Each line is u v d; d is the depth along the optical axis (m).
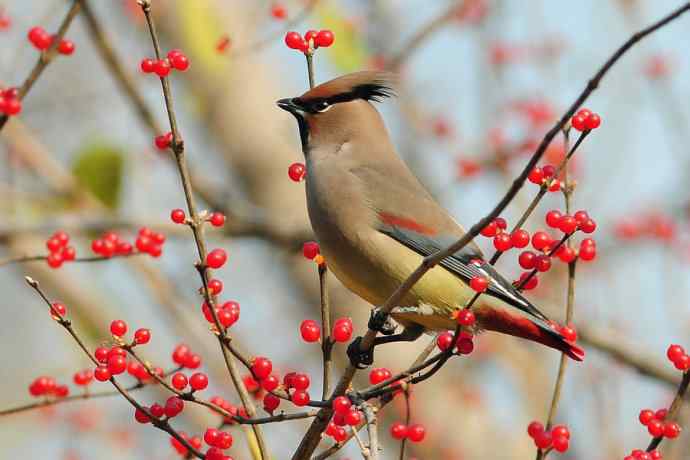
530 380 12.54
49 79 14.37
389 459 12.97
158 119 12.27
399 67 12.09
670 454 9.22
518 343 12.93
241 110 13.47
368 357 7.59
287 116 13.62
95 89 14.44
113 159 12.60
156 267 12.38
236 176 13.64
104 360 6.92
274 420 6.97
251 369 7.05
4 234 12.28
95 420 13.29
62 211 12.52
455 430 13.05
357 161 9.30
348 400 6.87
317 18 11.24
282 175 13.55
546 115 13.10
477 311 8.65
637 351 12.01
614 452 11.04
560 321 12.18
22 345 14.71
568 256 7.68
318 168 9.30
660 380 11.93
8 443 13.62
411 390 7.53
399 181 9.23
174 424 12.05
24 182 12.95
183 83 13.37
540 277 12.62
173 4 12.84
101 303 12.59
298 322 13.47
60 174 12.62
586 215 7.41
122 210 12.66
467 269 8.73
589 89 6.11
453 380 13.24
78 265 12.66
